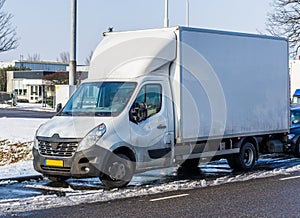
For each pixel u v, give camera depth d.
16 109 50.78
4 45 24.41
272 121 14.26
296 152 16.58
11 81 78.62
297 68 26.55
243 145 13.57
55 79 59.22
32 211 8.55
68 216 8.19
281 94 14.58
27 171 12.49
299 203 9.21
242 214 8.34
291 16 32.12
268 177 12.41
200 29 12.12
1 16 26.02
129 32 12.23
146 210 8.62
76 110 11.13
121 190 10.52
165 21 24.58
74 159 10.17
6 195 10.09
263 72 13.96
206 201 9.40
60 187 10.94
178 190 10.57
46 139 10.50
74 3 15.91
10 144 18.17
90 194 10.08
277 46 14.45
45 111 46.62
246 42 13.42
